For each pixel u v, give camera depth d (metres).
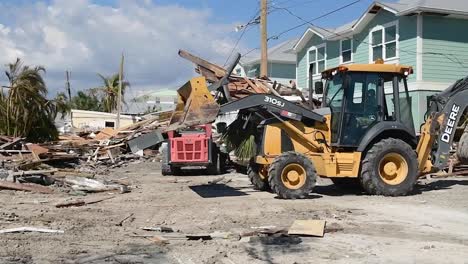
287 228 8.97
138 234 8.64
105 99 58.78
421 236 8.48
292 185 12.49
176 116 13.66
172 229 9.05
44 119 27.23
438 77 23.44
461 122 15.45
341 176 12.78
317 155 12.80
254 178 14.15
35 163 17.61
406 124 13.18
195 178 18.25
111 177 18.50
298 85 32.91
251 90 17.30
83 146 25.58
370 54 26.12
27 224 9.31
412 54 23.53
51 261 6.97
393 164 12.84
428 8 22.67
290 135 13.02
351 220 9.79
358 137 12.86
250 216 10.25
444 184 14.92
